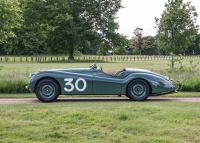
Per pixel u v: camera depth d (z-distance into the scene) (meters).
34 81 10.12
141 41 121.81
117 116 6.91
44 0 63.00
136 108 7.82
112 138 5.60
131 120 6.70
